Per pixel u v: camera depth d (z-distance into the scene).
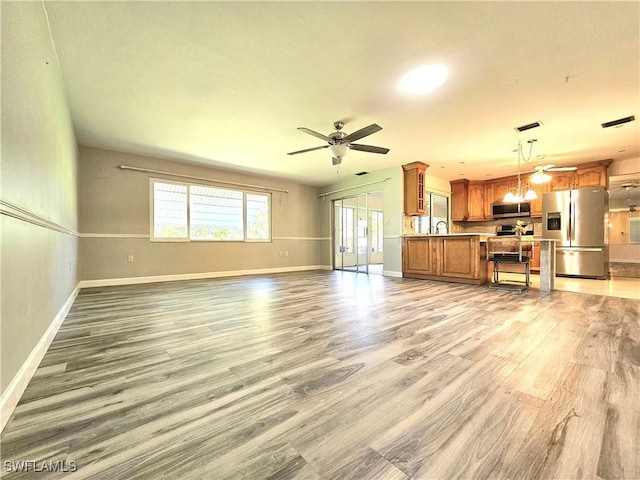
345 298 3.78
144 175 5.21
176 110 3.31
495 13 1.89
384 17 1.93
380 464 0.97
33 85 1.67
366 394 1.42
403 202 6.01
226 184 6.29
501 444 1.06
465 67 2.48
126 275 5.02
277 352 1.96
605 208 5.37
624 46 2.20
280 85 2.78
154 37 2.12
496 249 4.73
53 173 2.28
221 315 2.92
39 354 1.75
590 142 4.39
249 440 1.09
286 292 4.25
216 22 1.97
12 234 1.28
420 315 2.89
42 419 1.22
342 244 8.05
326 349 2.01
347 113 3.39
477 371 1.66
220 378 1.59
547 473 0.93
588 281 5.20
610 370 1.66
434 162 5.68
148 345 2.09
